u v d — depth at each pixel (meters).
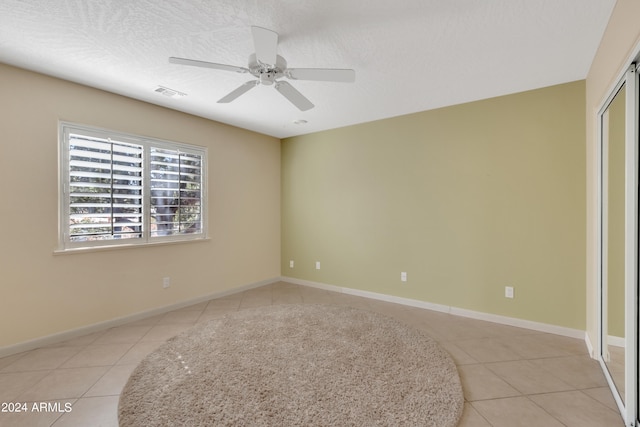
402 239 3.85
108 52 2.29
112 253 3.09
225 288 4.23
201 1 1.73
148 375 2.13
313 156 4.70
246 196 4.54
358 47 2.22
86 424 1.67
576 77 2.72
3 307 2.44
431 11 1.81
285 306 3.72
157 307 3.46
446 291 3.52
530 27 1.97
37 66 2.50
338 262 4.45
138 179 3.32
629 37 1.56
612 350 2.04
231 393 1.92
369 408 1.78
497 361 2.38
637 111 1.65
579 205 2.78
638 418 1.64
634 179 1.69
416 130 3.71
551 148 2.90
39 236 2.62
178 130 3.66
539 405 1.84
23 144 2.54
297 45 2.20
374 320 3.22
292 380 2.07
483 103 3.26
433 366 2.25
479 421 1.70
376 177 4.06
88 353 2.50
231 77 2.72
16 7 1.76
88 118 2.91
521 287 3.06
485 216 3.26
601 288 2.30
